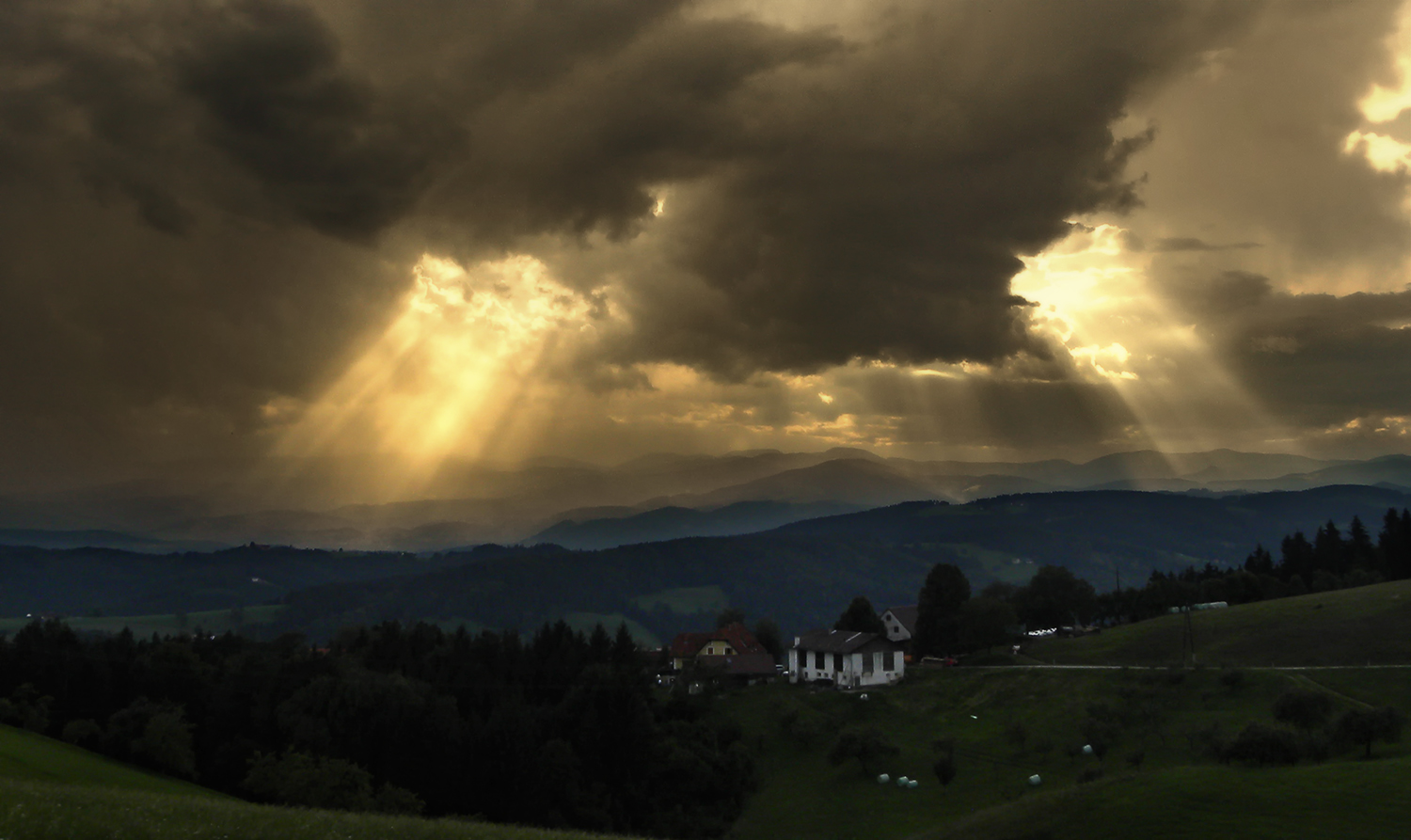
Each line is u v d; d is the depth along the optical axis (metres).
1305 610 130.12
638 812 97.38
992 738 101.12
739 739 113.00
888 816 85.31
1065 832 47.41
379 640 137.00
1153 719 95.38
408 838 39.25
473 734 96.69
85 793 41.00
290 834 36.09
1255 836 41.81
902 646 170.00
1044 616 172.12
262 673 109.00
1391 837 40.12
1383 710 63.56
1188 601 167.12
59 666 110.88
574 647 131.00
